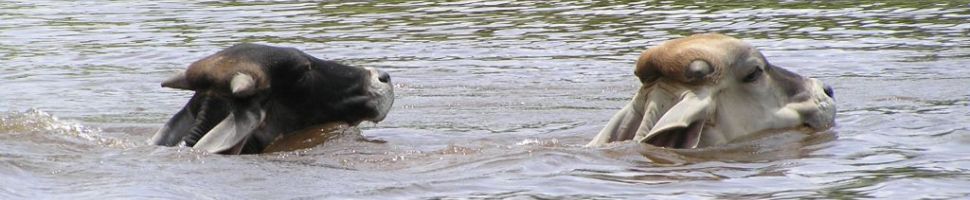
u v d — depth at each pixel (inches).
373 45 1108.5
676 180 515.2
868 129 637.3
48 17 1343.5
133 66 1018.1
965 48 1007.0
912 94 789.9
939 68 910.4
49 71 991.0
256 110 617.3
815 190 498.0
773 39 1091.3
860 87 832.3
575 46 1079.0
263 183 508.4
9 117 677.9
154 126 701.3
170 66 1016.9
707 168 540.4
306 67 634.2
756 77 608.4
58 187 494.0
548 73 941.2
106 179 510.3
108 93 876.6
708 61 593.0
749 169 539.8
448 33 1174.3
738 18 1214.3
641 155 564.1
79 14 1359.5
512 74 938.1
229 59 619.2
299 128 637.9
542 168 534.6
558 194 486.9
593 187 500.1
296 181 512.7
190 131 615.8
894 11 1226.6
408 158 567.8
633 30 1160.8
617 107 768.9
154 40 1160.2
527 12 1298.0
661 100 600.4
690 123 583.5
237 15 1325.0
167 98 846.5
